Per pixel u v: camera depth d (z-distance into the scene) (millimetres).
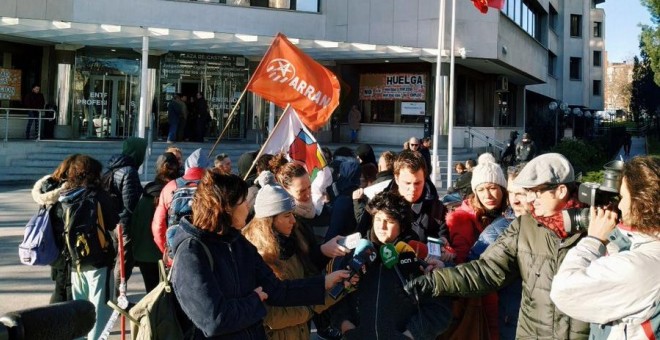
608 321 2539
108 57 25234
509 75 31188
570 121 46188
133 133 25594
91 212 5094
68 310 2250
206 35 19688
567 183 3191
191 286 2857
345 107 27969
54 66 24781
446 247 4129
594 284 2506
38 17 23547
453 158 23484
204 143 23625
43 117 23719
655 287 2436
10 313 2061
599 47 65125
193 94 26203
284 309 3574
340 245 3869
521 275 3260
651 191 2498
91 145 21297
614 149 44562
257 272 3279
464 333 4035
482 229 4445
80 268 5082
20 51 24422
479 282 3340
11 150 19578
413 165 4133
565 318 3018
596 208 2795
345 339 3641
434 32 25109
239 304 2947
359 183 6715
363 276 3596
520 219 3354
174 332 3025
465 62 25844
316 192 6480
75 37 21703
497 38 24969
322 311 3924
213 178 3029
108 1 24781
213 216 2977
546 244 3145
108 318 5191
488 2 16859
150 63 25344
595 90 65000
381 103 27406
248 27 26406
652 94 64062
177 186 5387
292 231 3965
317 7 27344
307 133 7219
